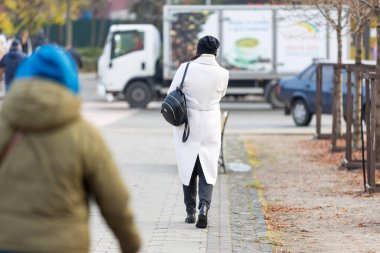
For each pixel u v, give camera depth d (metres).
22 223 7.22
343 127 40.88
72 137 7.36
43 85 7.34
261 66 54.72
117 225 7.64
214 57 17.14
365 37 43.22
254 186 23.48
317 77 35.00
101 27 113.00
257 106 58.47
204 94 16.94
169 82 56.03
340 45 30.73
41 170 7.30
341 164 26.69
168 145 33.66
